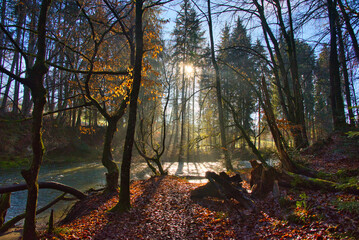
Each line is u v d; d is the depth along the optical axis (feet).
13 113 79.56
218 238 16.47
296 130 45.24
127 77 29.12
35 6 26.37
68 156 83.56
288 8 41.98
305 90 106.93
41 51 16.72
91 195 32.32
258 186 24.40
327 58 53.36
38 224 25.96
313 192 20.99
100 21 32.35
